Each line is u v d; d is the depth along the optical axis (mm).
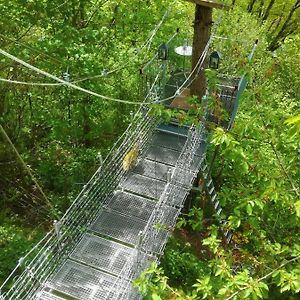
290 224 7480
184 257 10820
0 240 10172
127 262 7895
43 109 12297
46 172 12562
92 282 7746
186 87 11633
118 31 12539
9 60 10492
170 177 9023
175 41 13656
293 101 16328
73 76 10820
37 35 11422
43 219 11641
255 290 5422
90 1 11336
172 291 6008
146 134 10555
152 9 13328
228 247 8922
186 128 10969
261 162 7008
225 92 10867
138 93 12875
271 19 24859
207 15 10242
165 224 8508
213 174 12219
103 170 9109
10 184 12445
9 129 12352
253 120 7082
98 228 8734
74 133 12758
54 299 7449
